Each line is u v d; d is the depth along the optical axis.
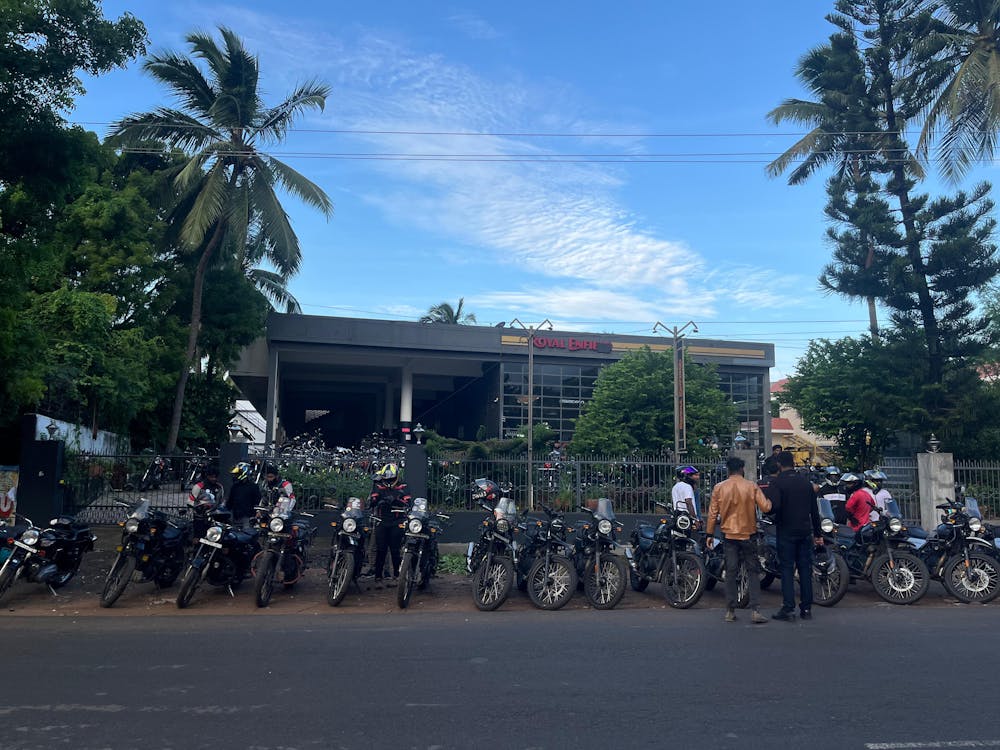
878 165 24.06
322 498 15.10
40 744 4.52
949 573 10.02
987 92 19.92
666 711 5.17
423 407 49.06
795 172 26.69
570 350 38.56
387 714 5.10
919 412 21.81
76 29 11.84
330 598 9.52
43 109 12.00
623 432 26.14
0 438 16.14
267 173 23.91
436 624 8.37
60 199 12.95
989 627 8.10
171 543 10.00
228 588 10.23
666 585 9.58
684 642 7.32
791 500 8.55
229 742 4.57
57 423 16.64
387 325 36.66
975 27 22.11
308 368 42.34
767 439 40.22
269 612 9.17
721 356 39.88
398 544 10.51
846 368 25.70
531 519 10.47
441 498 14.96
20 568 9.76
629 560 9.76
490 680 5.93
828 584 9.59
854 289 23.14
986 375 26.58
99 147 13.19
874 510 10.41
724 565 9.41
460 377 44.88
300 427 55.16
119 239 21.56
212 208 22.67
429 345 37.06
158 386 22.80
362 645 7.21
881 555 10.02
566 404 38.66
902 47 23.03
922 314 22.98
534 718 5.03
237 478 10.91
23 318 14.02
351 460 15.93
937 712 5.17
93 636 7.63
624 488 15.40
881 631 7.86
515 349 37.88
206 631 7.91
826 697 5.48
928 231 22.66
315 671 6.21
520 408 38.16
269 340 35.22
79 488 14.34
